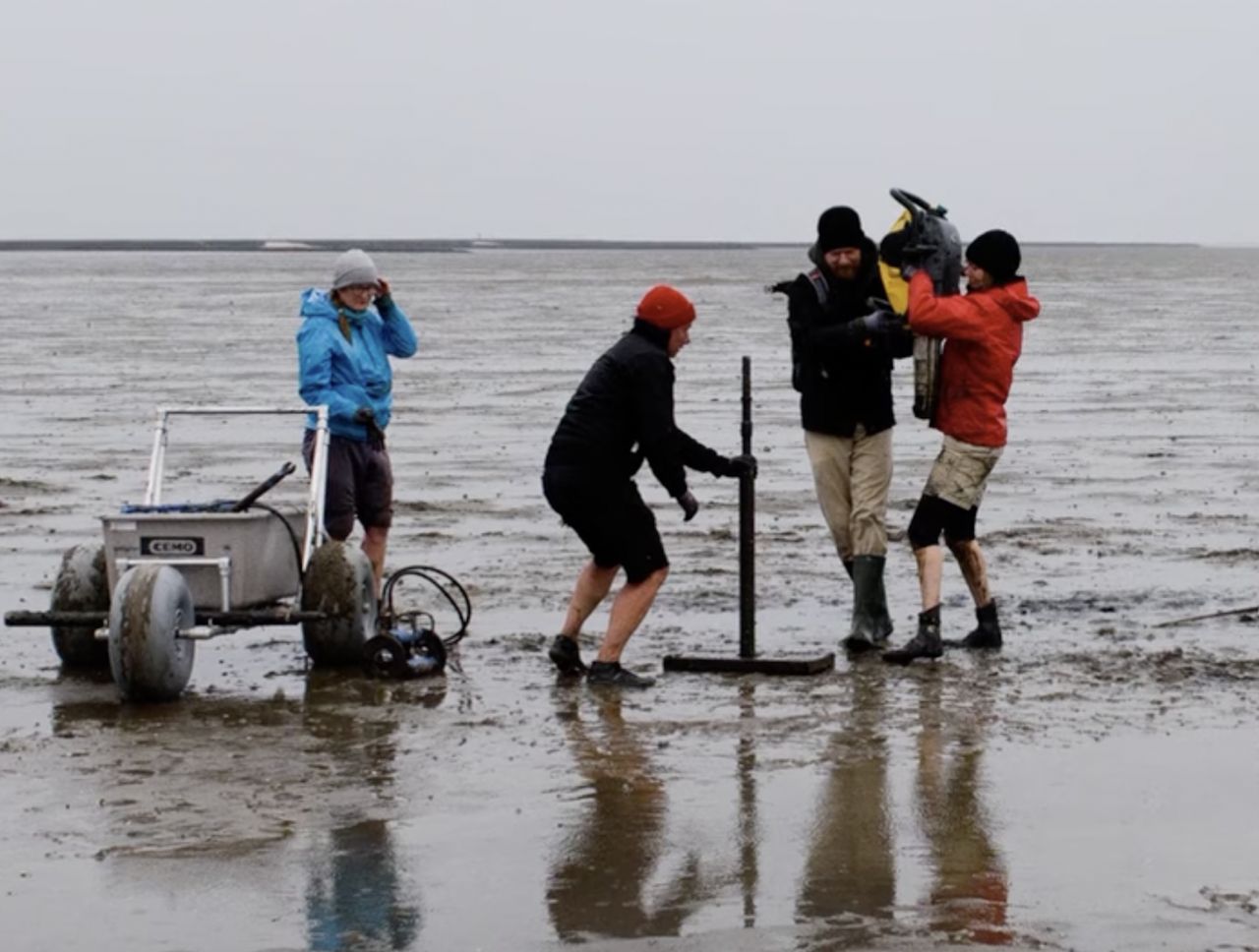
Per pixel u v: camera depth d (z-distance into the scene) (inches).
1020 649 446.6
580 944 256.4
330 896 277.1
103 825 312.3
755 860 292.5
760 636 466.3
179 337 1951.3
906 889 278.1
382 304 473.1
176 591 402.9
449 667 434.9
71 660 436.5
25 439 971.3
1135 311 2628.0
